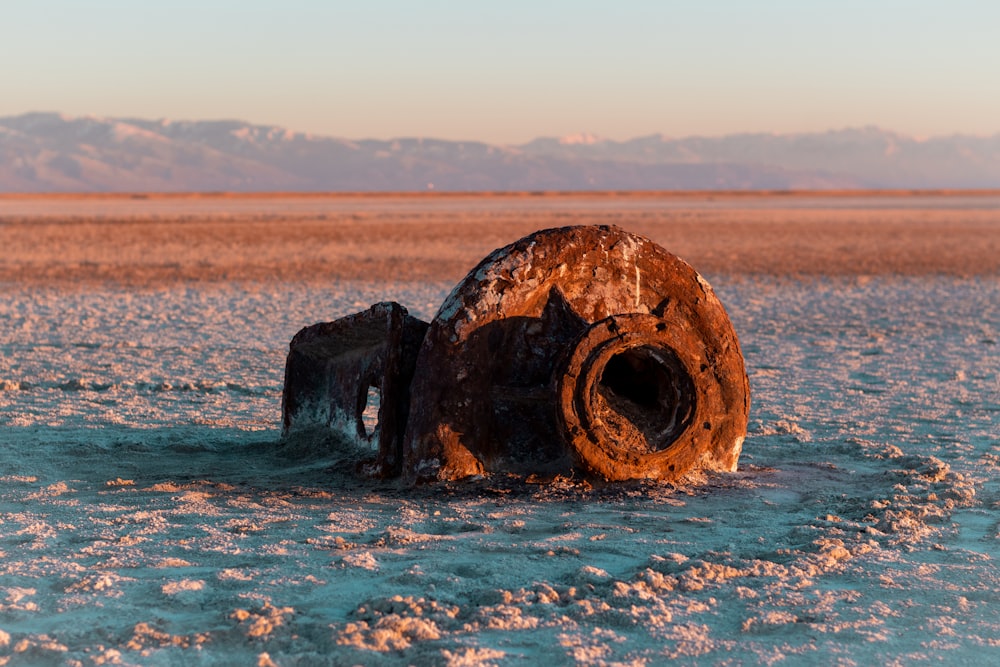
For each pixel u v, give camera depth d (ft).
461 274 114.01
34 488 29.04
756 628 18.19
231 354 58.44
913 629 18.26
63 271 115.14
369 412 40.86
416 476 29.22
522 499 27.86
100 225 222.69
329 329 33.35
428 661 16.47
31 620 18.56
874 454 33.78
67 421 39.29
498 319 29.37
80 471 31.42
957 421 40.34
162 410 42.42
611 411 30.40
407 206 405.39
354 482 30.37
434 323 29.55
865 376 52.03
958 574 21.11
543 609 18.84
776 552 22.58
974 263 134.82
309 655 16.76
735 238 191.21
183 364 54.85
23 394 45.32
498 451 29.60
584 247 29.86
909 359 57.93
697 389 29.76
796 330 71.26
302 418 35.99
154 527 24.63
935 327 72.95
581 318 29.86
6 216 271.90
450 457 29.14
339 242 170.09
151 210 342.23
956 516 26.11
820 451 34.78
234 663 16.61
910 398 45.70
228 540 23.44
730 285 105.70
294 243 167.22
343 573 20.94
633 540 23.65
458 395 29.19
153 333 67.72
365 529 24.80
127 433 37.11
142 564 21.58
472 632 17.90
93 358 56.49
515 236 188.55
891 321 76.69
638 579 20.51
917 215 313.12
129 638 17.48
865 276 116.47
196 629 18.01
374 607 18.88
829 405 44.11
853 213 329.52
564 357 28.43
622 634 17.92
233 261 130.72
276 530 24.57
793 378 51.42
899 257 145.07
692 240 184.14
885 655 17.13
